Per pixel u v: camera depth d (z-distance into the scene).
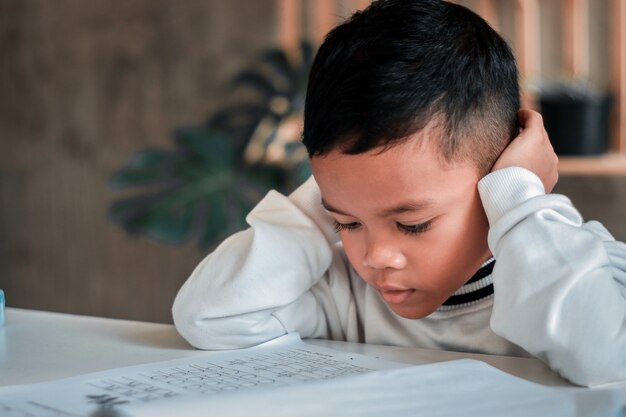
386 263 0.76
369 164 0.72
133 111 3.60
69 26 3.65
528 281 0.71
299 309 0.91
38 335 0.93
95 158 3.64
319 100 0.74
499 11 2.74
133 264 3.57
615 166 2.30
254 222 0.90
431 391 0.62
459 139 0.75
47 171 3.71
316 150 0.74
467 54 0.77
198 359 0.78
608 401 0.60
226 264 0.88
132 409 0.59
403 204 0.73
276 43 3.41
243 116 3.26
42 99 3.70
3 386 0.69
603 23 2.67
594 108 2.43
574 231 0.73
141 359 0.81
